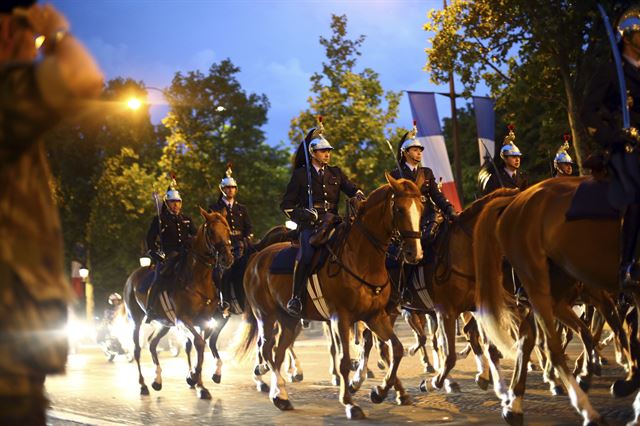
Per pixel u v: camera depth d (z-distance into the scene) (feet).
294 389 42.57
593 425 21.68
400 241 32.40
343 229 33.19
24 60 7.29
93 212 171.12
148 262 51.70
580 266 22.21
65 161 213.46
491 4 88.28
